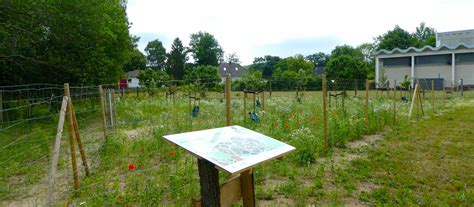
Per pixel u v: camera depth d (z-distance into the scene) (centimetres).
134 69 6328
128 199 377
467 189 436
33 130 843
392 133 822
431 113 1254
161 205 375
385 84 2884
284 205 383
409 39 5747
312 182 461
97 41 1434
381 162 560
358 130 771
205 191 252
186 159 515
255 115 888
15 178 491
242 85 2486
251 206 285
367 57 6881
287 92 2398
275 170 496
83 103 1150
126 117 1097
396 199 398
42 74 1391
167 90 2016
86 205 368
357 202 396
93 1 1299
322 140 643
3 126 885
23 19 1209
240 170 227
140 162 542
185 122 864
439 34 4259
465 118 1131
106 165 537
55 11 1199
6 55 1257
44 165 554
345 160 572
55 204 377
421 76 3522
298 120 859
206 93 2042
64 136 753
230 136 285
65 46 1409
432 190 434
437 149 657
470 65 3241
